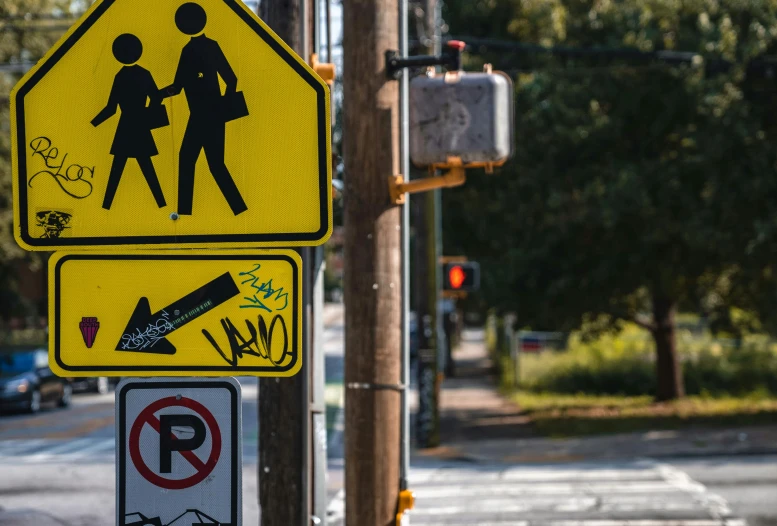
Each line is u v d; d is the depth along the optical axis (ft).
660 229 94.17
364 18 28.84
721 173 91.86
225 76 16.22
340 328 320.50
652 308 129.18
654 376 142.92
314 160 16.12
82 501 61.46
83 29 16.30
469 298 137.18
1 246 147.33
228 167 16.16
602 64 99.19
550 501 60.49
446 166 27.81
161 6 16.26
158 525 15.84
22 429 114.32
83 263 16.11
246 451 84.53
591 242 102.94
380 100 28.73
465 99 27.14
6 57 103.45
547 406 129.90
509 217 102.53
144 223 16.17
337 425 111.55
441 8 112.06
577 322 109.09
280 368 15.98
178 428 15.93
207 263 16.10
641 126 98.58
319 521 30.48
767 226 86.38
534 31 106.11
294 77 16.16
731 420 104.22
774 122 93.66
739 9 93.66
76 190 16.22
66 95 16.30
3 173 144.05
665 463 77.61
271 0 29.96
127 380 15.99
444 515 57.00
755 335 139.03
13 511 58.03
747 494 60.80
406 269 29.35
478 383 179.93
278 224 16.12
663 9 96.22
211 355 15.99
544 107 98.48
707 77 93.66
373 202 28.76
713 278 111.14
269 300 16.03
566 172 99.71
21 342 197.57
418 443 95.20
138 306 16.10
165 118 16.22
